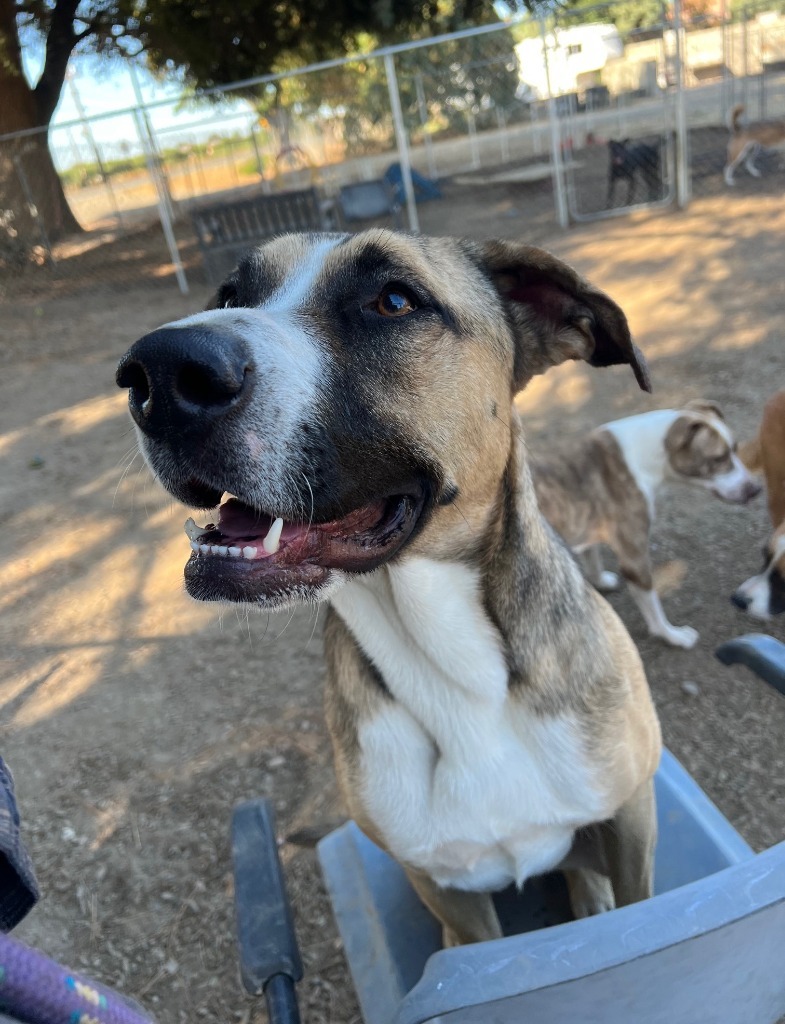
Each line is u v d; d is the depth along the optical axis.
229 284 1.27
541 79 10.45
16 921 0.59
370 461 1.02
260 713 2.32
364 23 10.45
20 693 2.58
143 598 3.00
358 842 1.53
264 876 1.08
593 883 1.41
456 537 1.12
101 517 3.65
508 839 1.18
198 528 1.01
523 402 4.05
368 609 1.15
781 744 1.96
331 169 9.62
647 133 9.88
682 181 7.49
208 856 1.90
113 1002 0.44
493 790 1.15
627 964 0.66
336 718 1.25
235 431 0.88
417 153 12.05
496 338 1.22
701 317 4.65
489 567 1.14
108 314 7.43
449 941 1.31
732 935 0.69
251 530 1.01
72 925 1.79
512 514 1.19
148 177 10.35
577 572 1.35
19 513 3.83
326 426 0.96
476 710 1.14
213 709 2.37
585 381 4.16
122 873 1.89
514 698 1.14
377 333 1.06
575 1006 0.71
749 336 4.26
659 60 9.06
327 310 1.06
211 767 2.15
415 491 1.09
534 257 1.22
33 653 2.79
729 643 1.32
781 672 1.22
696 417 2.34
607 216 7.72
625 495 2.29
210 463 0.89
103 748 2.28
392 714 1.18
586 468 2.28
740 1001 0.84
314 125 9.41
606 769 1.17
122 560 3.28
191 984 1.64
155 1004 1.61
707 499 3.01
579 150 10.62
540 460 2.28
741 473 2.39
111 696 2.50
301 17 10.30
